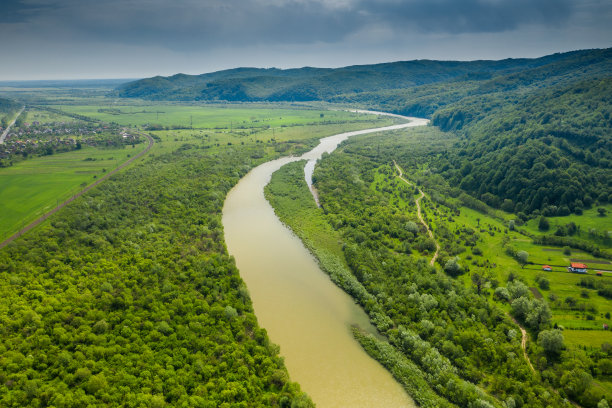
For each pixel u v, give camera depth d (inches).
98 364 3759.8
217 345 4185.5
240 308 4926.2
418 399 3772.1
